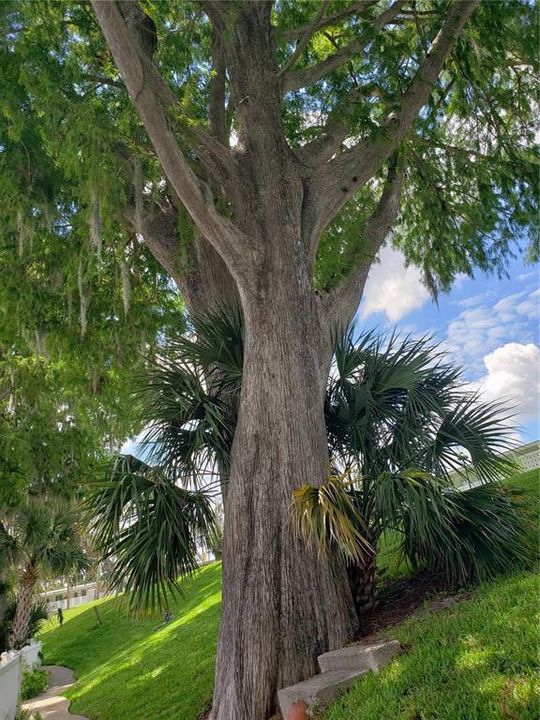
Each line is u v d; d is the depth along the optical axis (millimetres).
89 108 6320
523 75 9516
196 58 9227
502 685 3473
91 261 7859
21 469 13102
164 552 6023
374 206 10703
